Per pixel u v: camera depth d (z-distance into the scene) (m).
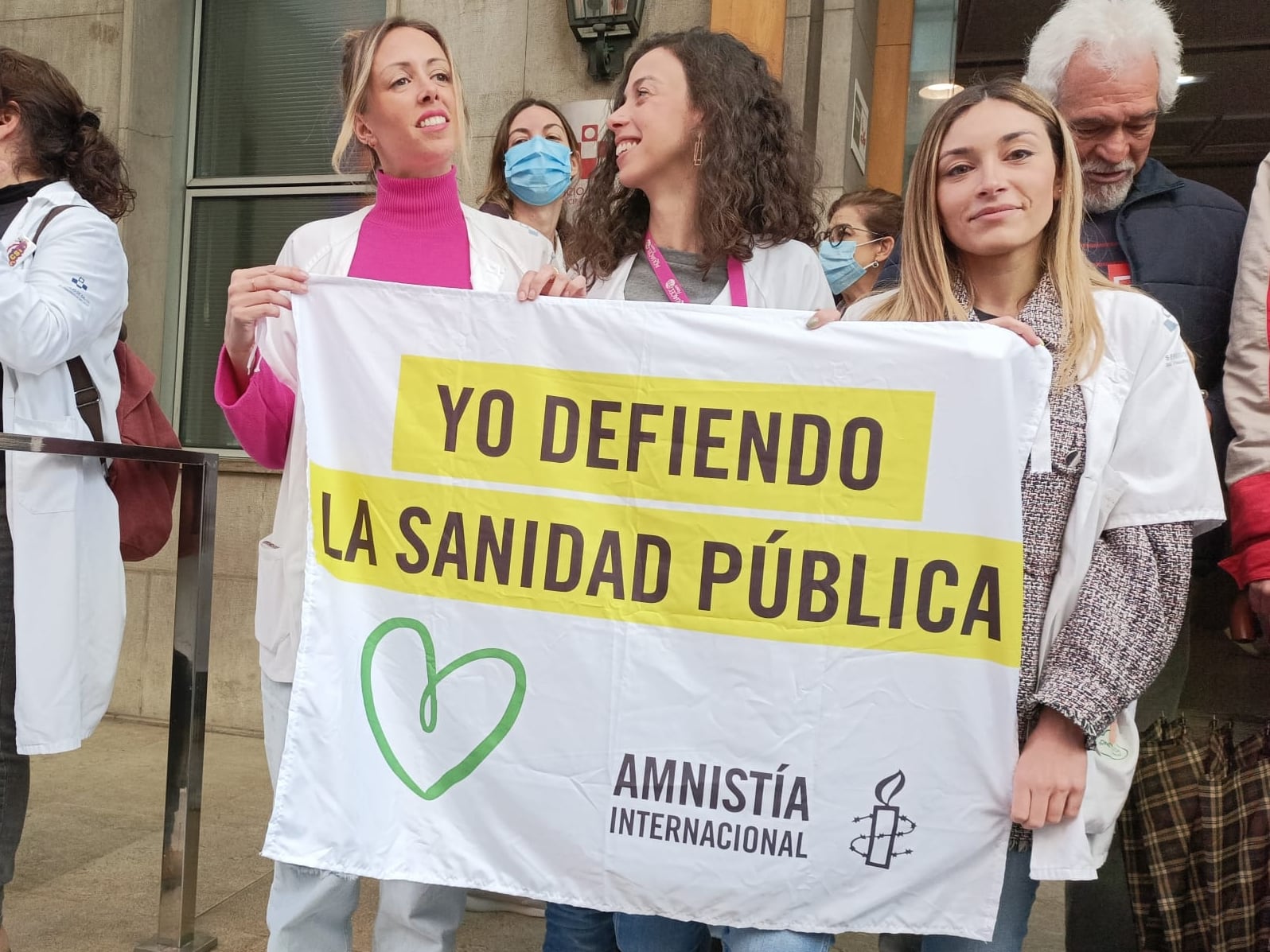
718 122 1.61
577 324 1.49
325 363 1.54
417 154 1.72
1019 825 1.35
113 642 2.14
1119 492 1.35
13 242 2.00
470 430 1.50
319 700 1.46
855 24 3.74
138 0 4.28
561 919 1.83
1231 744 1.74
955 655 1.35
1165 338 1.38
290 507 1.70
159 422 2.35
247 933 2.35
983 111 1.43
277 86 4.47
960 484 1.36
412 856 1.45
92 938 2.27
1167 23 1.96
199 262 4.55
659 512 1.45
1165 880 1.70
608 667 1.44
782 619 1.40
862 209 2.68
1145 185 2.03
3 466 1.99
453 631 1.48
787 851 1.38
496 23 3.84
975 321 1.50
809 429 1.42
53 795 3.21
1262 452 1.68
